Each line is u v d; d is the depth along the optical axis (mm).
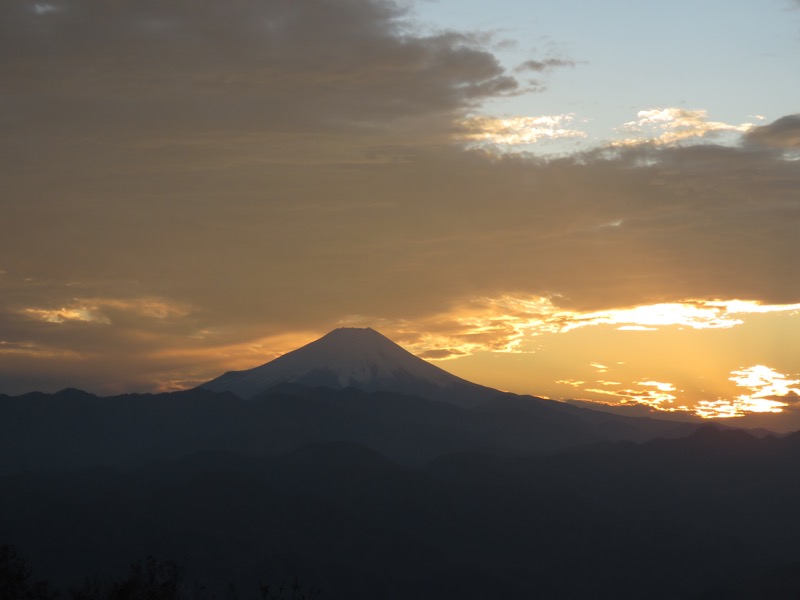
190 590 132625
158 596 70250
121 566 155500
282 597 148000
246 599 144125
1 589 65812
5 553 68375
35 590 69500
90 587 77812
